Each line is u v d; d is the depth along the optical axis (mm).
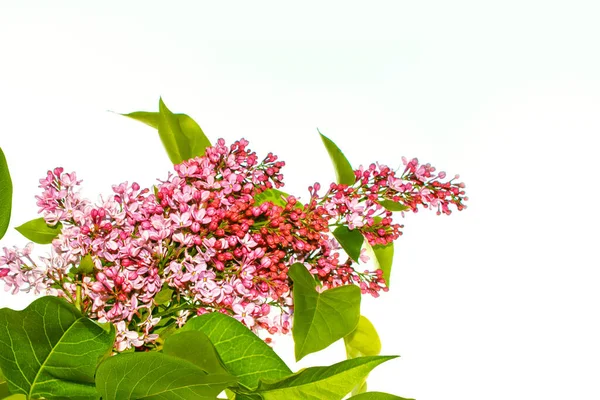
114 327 1164
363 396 1165
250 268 1211
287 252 1265
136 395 1133
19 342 1141
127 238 1203
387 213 1306
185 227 1205
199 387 1125
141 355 1109
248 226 1217
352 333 1375
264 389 1144
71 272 1212
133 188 1217
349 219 1271
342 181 1312
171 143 1369
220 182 1244
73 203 1227
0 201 1218
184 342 1126
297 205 1304
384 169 1309
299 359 1180
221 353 1169
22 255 1202
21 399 1165
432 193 1323
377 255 1374
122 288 1181
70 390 1146
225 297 1207
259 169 1296
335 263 1263
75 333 1155
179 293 1214
